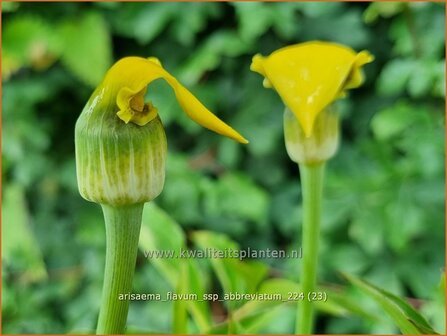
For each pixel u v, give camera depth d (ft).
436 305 0.72
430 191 1.18
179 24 1.26
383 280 1.18
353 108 1.30
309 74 0.40
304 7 1.22
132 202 0.37
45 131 1.33
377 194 1.19
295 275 1.20
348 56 0.41
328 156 0.49
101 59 1.25
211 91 1.29
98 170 0.36
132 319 1.24
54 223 1.34
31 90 1.29
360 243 1.22
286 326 1.13
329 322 1.20
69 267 1.33
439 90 1.09
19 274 1.26
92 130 0.36
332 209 1.19
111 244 0.38
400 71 1.08
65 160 1.35
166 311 1.22
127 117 0.36
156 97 1.27
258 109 1.28
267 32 1.30
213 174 1.38
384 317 1.07
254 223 1.33
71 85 1.33
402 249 1.20
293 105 0.39
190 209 1.29
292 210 1.31
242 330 0.61
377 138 1.21
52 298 1.30
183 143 1.37
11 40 1.25
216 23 1.31
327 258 1.21
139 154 0.36
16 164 1.30
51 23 1.28
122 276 0.39
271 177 1.32
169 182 1.28
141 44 1.34
